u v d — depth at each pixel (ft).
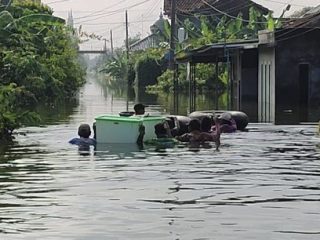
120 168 53.47
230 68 158.10
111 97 182.80
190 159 58.59
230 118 84.64
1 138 75.20
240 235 32.53
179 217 36.14
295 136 78.95
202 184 46.06
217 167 54.03
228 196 41.91
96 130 71.05
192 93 161.07
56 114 116.26
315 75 132.57
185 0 258.57
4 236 32.63
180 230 33.42
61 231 33.45
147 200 40.57
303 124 95.45
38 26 151.84
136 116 72.38
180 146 68.08
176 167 53.88
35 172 51.70
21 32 131.85
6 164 56.03
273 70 132.46
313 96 132.87
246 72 151.33
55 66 166.30
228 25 195.83
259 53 143.23
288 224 34.65
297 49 131.85
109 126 70.54
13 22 126.72
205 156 60.64
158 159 58.59
